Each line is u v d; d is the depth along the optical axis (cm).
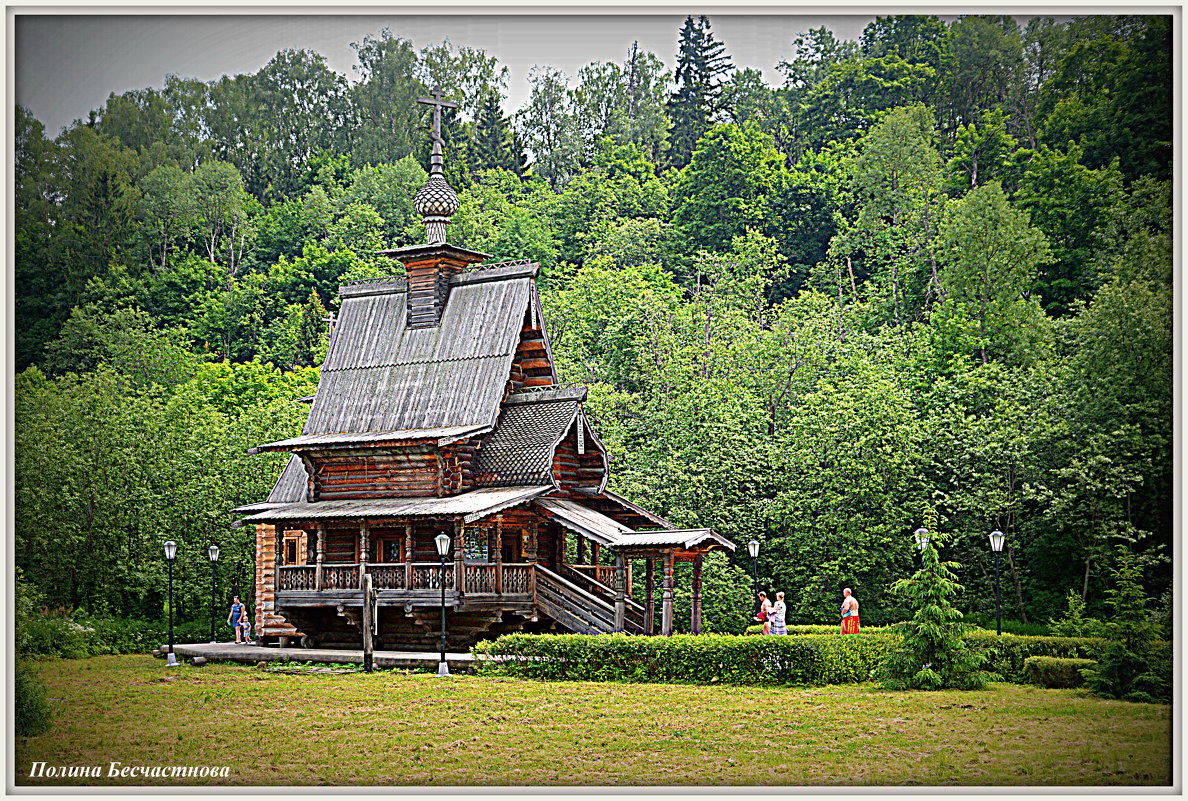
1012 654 3319
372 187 9931
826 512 5159
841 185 8794
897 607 5119
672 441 5488
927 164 7938
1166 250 5459
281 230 9969
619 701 2878
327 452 4294
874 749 2273
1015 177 7469
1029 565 5347
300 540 4403
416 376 4378
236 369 8375
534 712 2733
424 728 2566
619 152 10106
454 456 4119
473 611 3788
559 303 7356
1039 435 5128
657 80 10419
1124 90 6500
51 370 8075
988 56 7969
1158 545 4906
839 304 7912
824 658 3188
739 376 6094
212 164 9681
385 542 4172
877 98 8800
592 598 3862
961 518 5284
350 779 2111
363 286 4697
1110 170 6378
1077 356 5341
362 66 10175
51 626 4472
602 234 9381
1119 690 2898
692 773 2100
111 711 2892
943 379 5831
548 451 4059
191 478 5875
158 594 5981
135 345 8138
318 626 4234
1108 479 4881
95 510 5784
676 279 8888
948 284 6581
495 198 9938
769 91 9756
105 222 9025
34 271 8612
